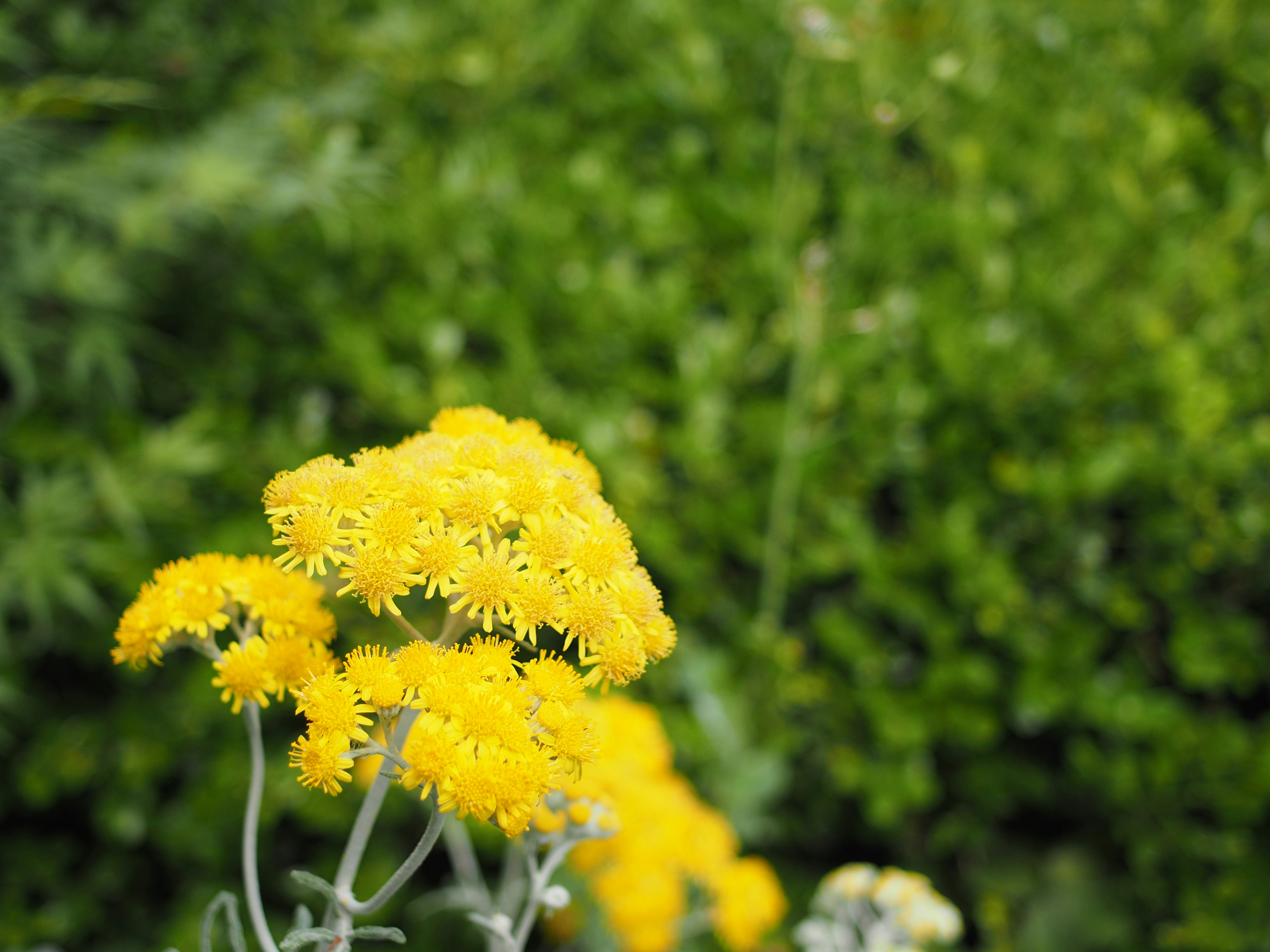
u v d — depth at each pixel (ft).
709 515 1.96
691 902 1.54
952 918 1.43
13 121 1.78
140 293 2.09
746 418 1.98
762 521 1.95
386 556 0.95
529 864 1.10
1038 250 1.99
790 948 1.85
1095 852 1.96
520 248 2.07
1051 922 1.86
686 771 1.93
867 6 1.90
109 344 1.90
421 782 0.92
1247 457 1.77
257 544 1.88
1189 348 1.77
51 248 1.82
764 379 2.07
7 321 1.82
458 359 2.11
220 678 0.99
